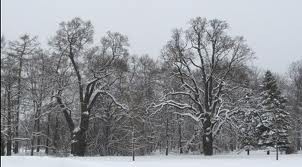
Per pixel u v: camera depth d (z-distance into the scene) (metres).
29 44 47.72
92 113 54.44
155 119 56.31
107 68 49.50
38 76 49.22
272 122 53.56
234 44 49.53
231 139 57.00
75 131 48.50
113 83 53.47
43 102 49.44
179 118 57.94
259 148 53.44
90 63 49.41
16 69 45.91
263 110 49.44
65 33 48.34
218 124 50.12
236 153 56.72
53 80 48.34
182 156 45.75
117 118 55.41
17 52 46.84
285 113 55.34
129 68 54.59
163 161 33.09
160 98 50.94
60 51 48.34
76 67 48.56
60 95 48.00
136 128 51.59
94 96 49.50
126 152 55.62
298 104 71.88
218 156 45.34
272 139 52.59
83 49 48.97
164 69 51.12
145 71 60.28
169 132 61.31
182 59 49.22
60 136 56.25
